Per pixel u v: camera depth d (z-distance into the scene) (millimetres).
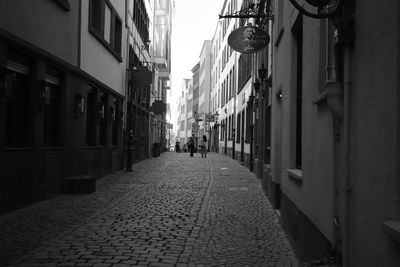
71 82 12164
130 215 8859
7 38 7938
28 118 9398
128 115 22469
